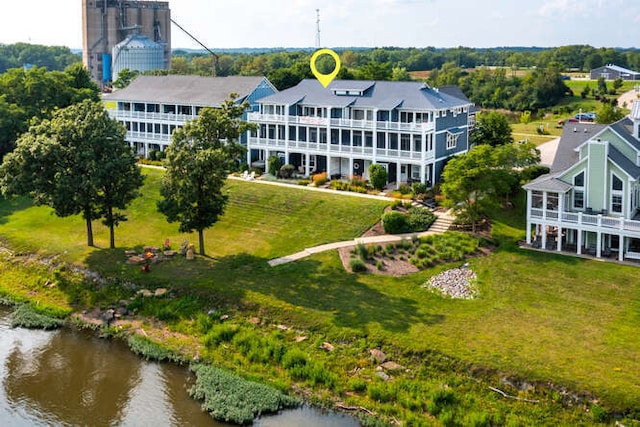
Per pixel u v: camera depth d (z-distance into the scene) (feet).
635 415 104.63
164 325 147.64
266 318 143.64
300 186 228.02
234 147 176.35
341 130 237.45
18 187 181.47
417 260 164.14
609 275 151.12
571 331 128.67
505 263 160.97
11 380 127.65
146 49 646.74
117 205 184.03
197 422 113.09
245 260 173.58
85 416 115.44
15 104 269.85
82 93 305.12
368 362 125.80
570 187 168.76
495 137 251.39
